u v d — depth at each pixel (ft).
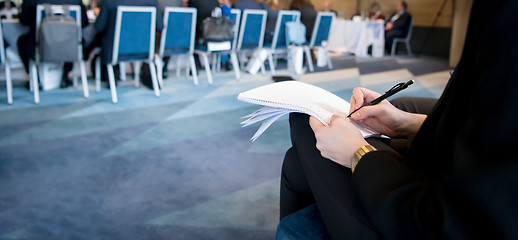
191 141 8.87
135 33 11.91
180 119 10.55
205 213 5.85
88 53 12.87
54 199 6.15
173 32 13.71
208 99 12.92
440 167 1.35
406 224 1.31
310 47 19.63
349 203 1.63
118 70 14.78
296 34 17.90
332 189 1.75
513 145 1.06
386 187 1.45
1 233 5.24
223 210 5.95
